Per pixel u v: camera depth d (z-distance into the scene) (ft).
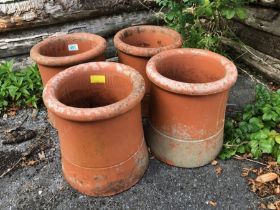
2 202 5.60
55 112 4.60
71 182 5.66
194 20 8.11
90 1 8.20
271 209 5.28
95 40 6.92
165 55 5.90
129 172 5.49
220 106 5.44
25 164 6.32
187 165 5.96
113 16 8.70
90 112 4.46
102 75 5.63
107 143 4.94
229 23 8.83
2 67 7.99
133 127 5.14
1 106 7.79
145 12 9.00
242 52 8.77
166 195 5.56
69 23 8.39
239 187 5.65
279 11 7.44
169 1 7.70
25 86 7.89
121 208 5.38
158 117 5.73
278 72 7.94
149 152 6.39
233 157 6.22
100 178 5.33
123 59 6.70
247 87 8.09
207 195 5.53
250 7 8.09
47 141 6.86
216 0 7.14
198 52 5.98
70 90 5.53
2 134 7.11
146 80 6.67
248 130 6.35
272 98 6.75
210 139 5.71
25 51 8.40
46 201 5.57
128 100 4.70
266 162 6.10
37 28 8.21
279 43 7.69
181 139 5.66
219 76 5.77
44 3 7.80
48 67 6.20
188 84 4.98
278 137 6.12
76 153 5.10
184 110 5.28
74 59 6.08
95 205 5.44
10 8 7.59
